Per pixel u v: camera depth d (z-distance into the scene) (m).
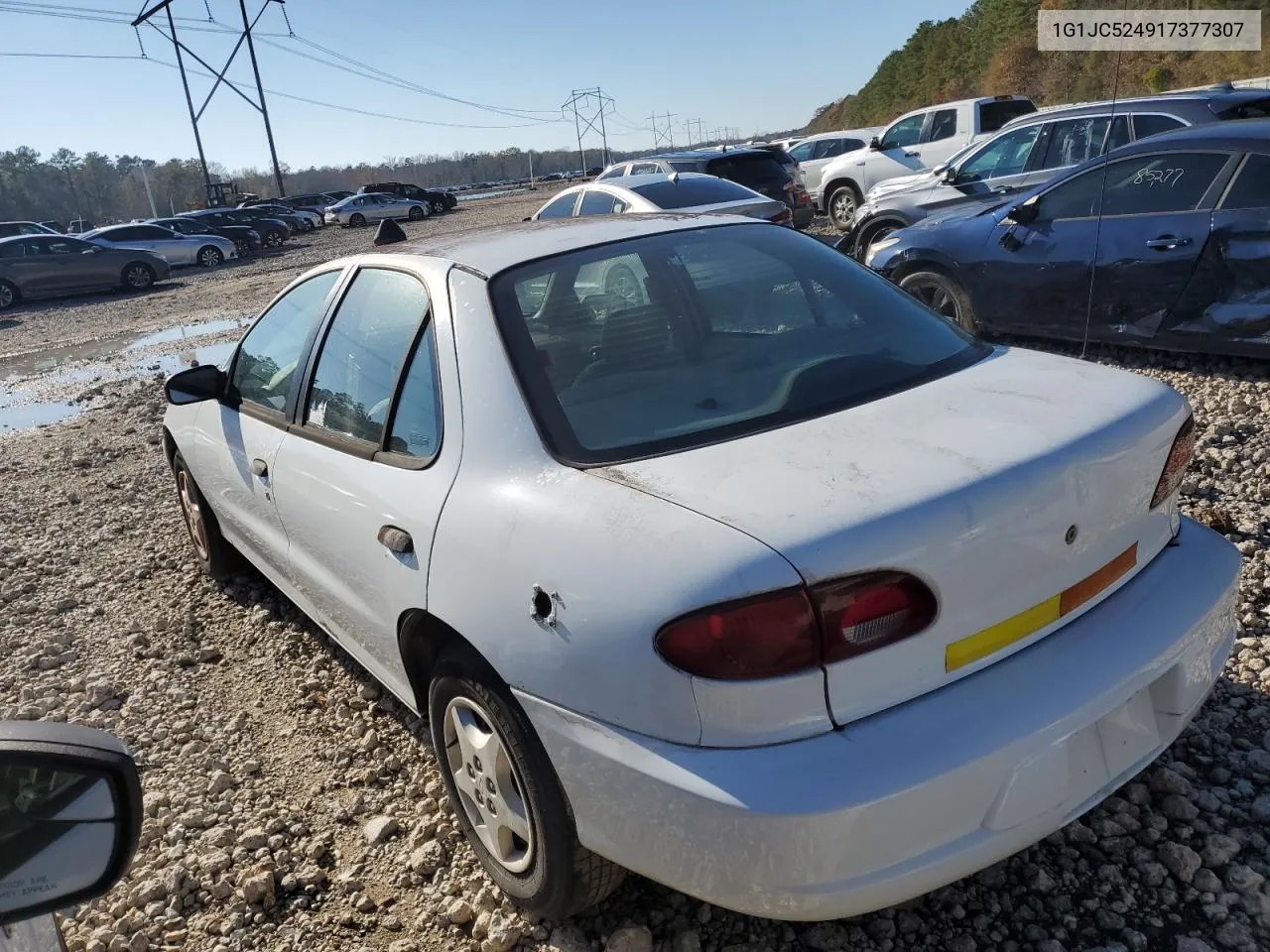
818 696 1.79
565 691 2.00
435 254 2.97
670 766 1.83
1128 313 6.17
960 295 7.10
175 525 5.92
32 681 4.12
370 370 2.97
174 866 2.83
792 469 2.01
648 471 2.12
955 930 2.29
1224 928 2.21
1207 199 5.75
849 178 16.03
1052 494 1.99
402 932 2.53
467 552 2.27
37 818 1.14
